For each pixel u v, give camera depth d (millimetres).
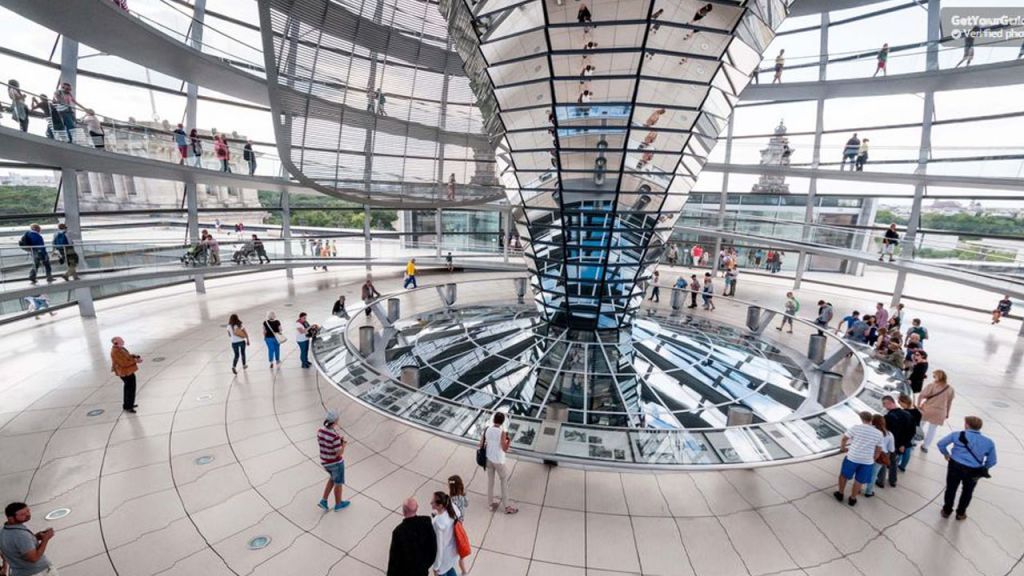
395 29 19609
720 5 7723
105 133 13570
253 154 19516
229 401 10297
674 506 7051
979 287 14094
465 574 5387
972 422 6594
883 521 6762
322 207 27562
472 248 27766
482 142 23562
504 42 8797
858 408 8242
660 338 12852
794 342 14062
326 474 7715
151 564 5805
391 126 21141
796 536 6461
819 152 21734
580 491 7348
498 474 7055
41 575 4906
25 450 8250
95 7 11734
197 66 16250
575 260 11547
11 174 14648
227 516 6668
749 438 7125
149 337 14516
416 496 7199
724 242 30438
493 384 10828
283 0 16219
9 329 15023
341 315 13414
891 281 24516
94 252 13172
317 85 18578
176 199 20703
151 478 7512
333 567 5785
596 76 8633
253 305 19031
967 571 5875
